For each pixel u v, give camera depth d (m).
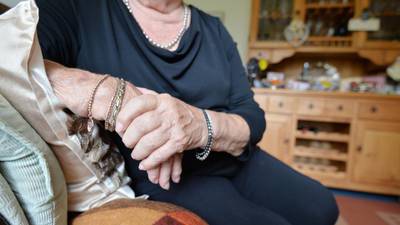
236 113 0.66
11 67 0.32
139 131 0.39
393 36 1.94
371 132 1.82
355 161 1.88
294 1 2.01
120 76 0.54
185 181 0.59
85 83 0.39
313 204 0.72
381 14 1.93
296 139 2.07
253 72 2.07
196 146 0.50
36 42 0.34
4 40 0.32
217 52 0.69
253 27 2.07
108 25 0.54
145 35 0.57
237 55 0.78
